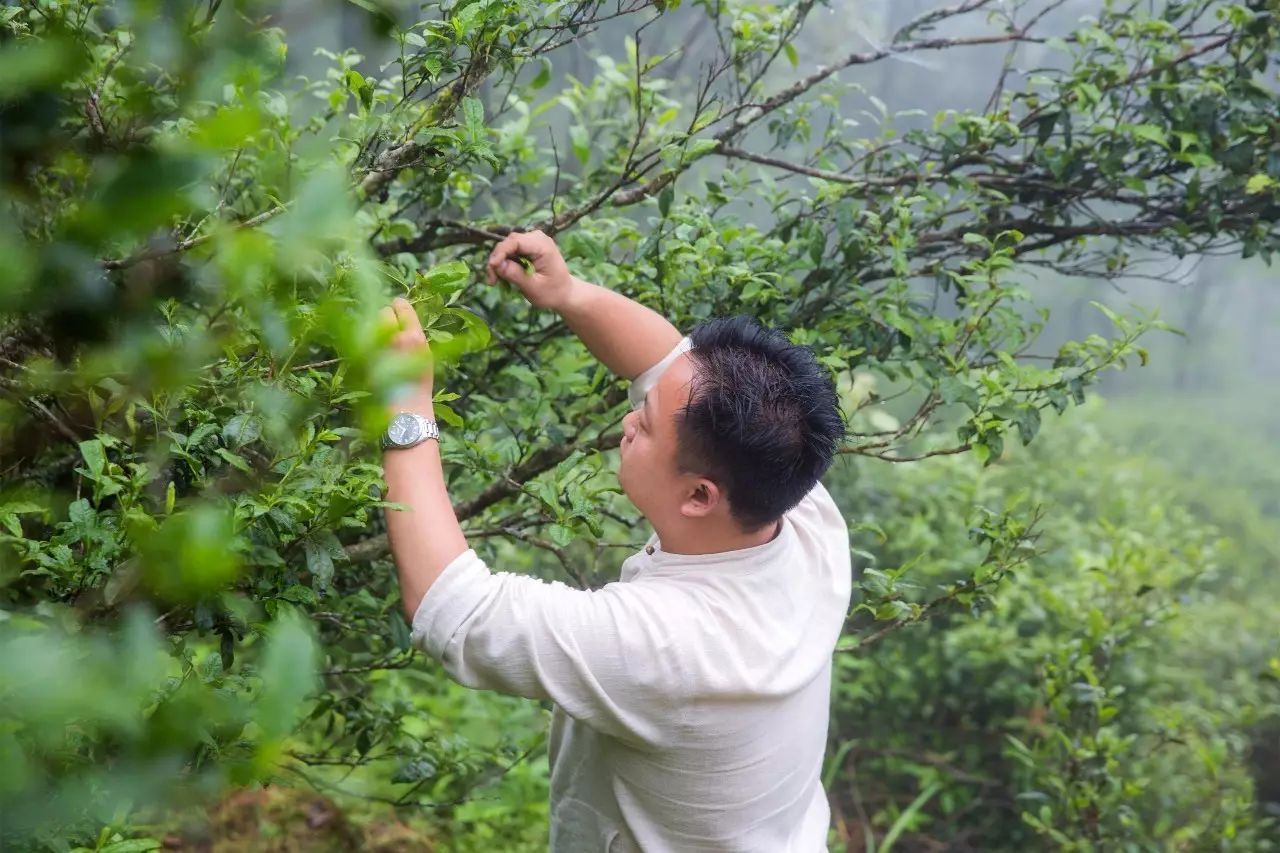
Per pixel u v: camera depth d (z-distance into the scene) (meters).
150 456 1.24
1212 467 7.88
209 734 0.88
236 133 0.36
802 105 2.22
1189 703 3.85
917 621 2.10
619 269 1.96
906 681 4.00
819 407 1.35
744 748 1.37
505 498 2.05
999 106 2.42
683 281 1.97
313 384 1.18
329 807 2.95
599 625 1.29
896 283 1.98
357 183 1.53
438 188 1.95
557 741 1.61
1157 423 8.45
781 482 1.34
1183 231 2.29
